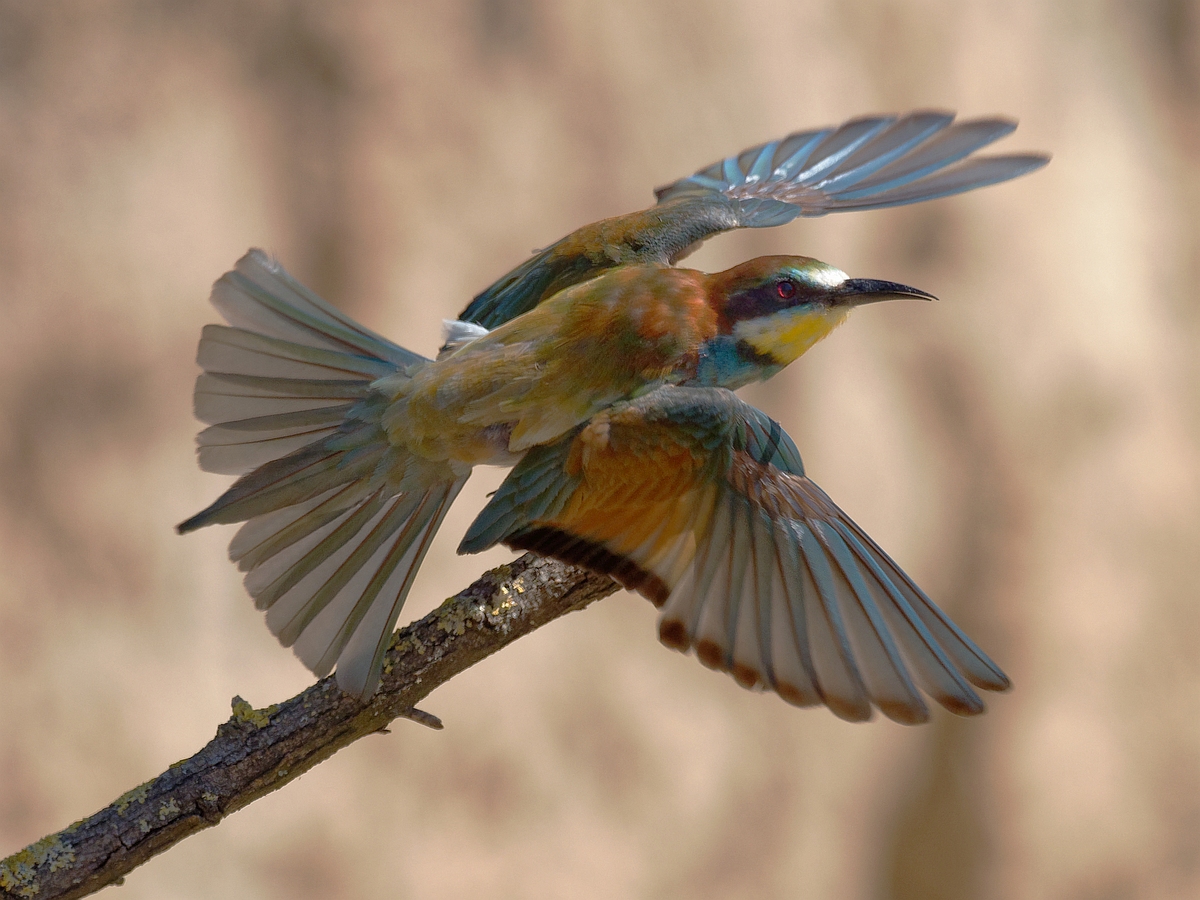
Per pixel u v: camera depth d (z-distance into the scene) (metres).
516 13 12.97
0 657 11.21
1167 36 15.48
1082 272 14.64
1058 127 14.73
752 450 5.78
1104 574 14.51
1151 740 14.59
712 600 5.54
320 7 12.43
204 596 11.69
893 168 7.52
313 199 12.34
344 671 5.85
